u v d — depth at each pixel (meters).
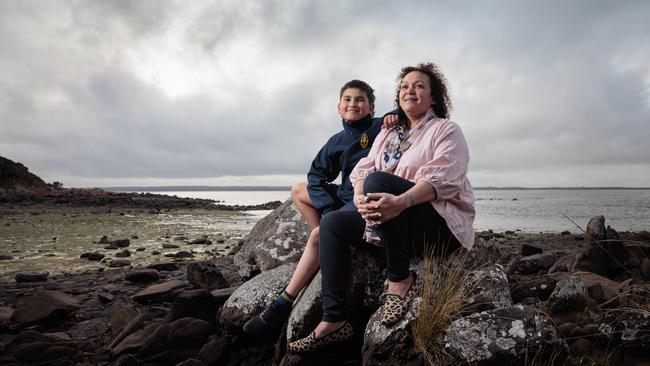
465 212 2.94
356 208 3.06
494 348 2.30
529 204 48.50
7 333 3.75
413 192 2.66
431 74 3.17
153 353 3.14
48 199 30.89
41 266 7.37
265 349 3.18
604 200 63.72
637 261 4.69
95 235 12.26
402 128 3.28
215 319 3.62
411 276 2.82
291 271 3.56
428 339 2.43
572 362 2.40
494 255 3.35
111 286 5.54
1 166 38.31
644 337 2.51
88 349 3.36
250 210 31.36
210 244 10.86
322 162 3.89
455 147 2.89
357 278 2.99
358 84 3.78
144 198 38.19
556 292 3.16
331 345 2.77
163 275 6.30
